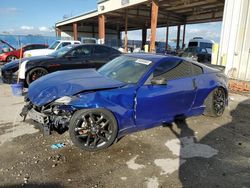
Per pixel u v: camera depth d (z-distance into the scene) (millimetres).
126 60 4539
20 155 3316
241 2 9312
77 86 3592
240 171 3143
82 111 3352
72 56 8156
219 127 4668
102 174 2953
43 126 3510
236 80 9461
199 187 2775
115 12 22406
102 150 3541
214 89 4887
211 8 20688
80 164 3152
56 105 3436
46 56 8219
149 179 2891
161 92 3949
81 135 3396
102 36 23078
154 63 4074
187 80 4414
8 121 4566
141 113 3797
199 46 19859
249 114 5586
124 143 3791
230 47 9805
